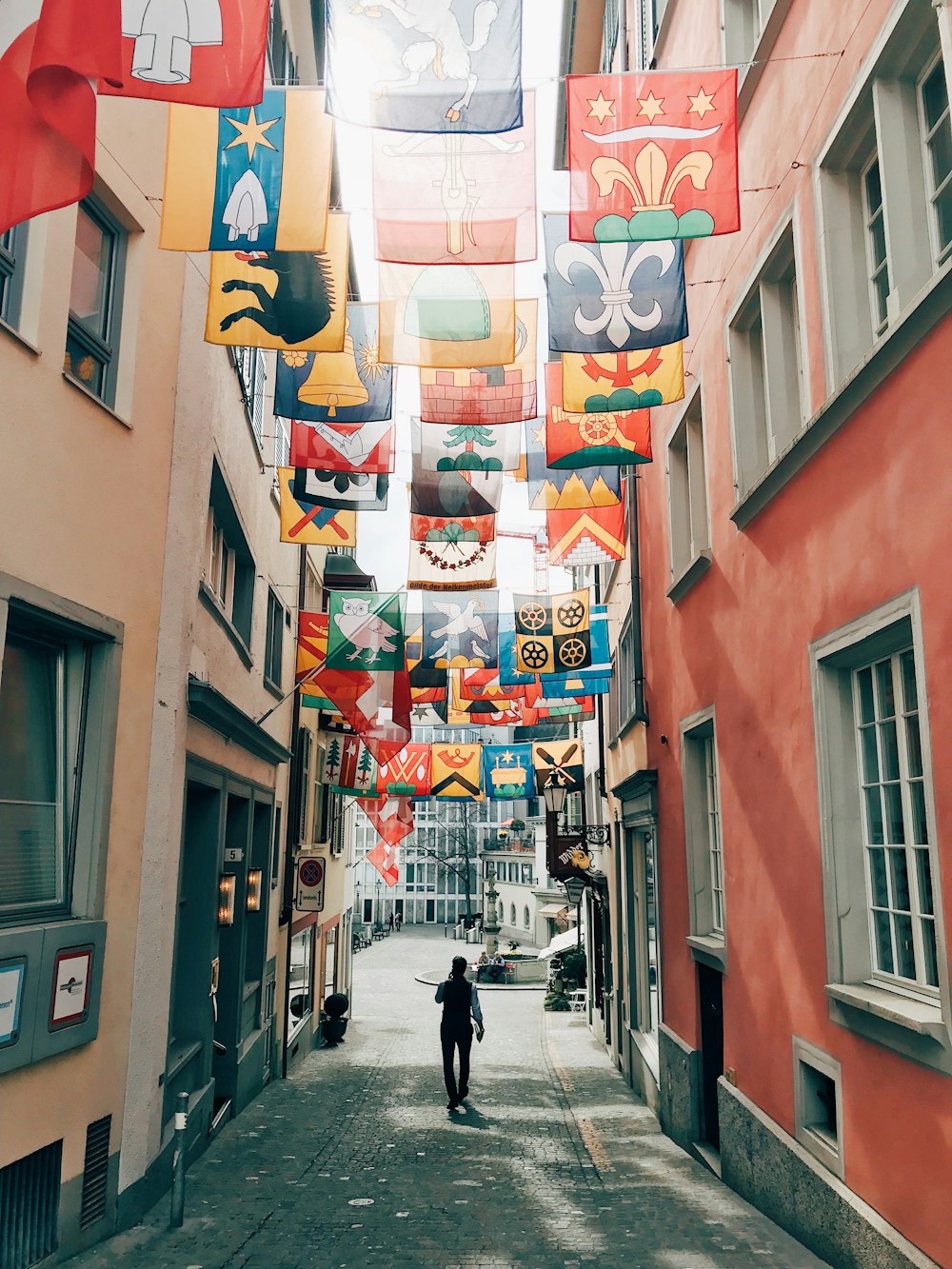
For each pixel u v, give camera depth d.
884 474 5.19
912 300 4.71
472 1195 7.91
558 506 11.55
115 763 6.73
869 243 5.98
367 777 19.92
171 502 7.74
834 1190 5.68
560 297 6.72
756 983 7.54
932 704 4.58
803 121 6.46
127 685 6.93
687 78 5.68
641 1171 8.85
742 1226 6.76
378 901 81.81
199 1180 8.26
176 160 5.62
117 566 6.80
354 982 38.06
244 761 11.85
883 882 5.65
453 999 12.59
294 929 16.70
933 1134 4.52
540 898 53.16
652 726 12.30
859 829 5.92
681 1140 10.11
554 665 14.48
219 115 5.67
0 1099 5.28
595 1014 21.70
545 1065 17.16
